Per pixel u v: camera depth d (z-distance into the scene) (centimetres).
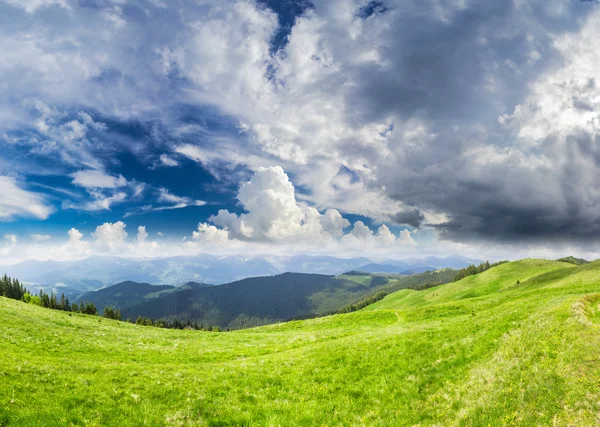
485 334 2352
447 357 2136
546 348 1622
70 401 1577
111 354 3125
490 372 1630
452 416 1345
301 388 2039
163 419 1542
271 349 3675
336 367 2380
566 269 11731
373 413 1595
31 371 1894
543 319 2197
